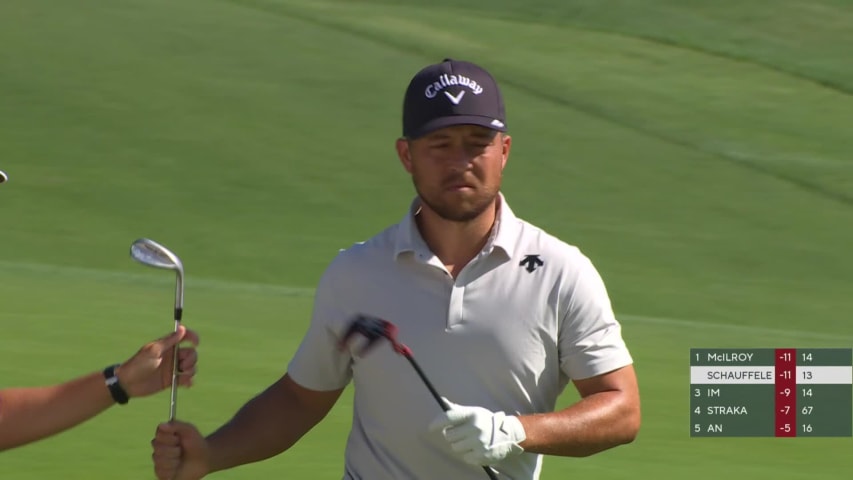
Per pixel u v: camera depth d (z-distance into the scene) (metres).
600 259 65.25
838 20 112.69
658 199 75.50
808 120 92.06
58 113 80.94
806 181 80.06
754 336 46.31
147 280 49.69
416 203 13.77
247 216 67.62
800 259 67.06
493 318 13.28
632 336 45.00
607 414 13.29
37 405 12.91
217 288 48.81
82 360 34.44
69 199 67.88
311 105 86.88
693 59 103.62
